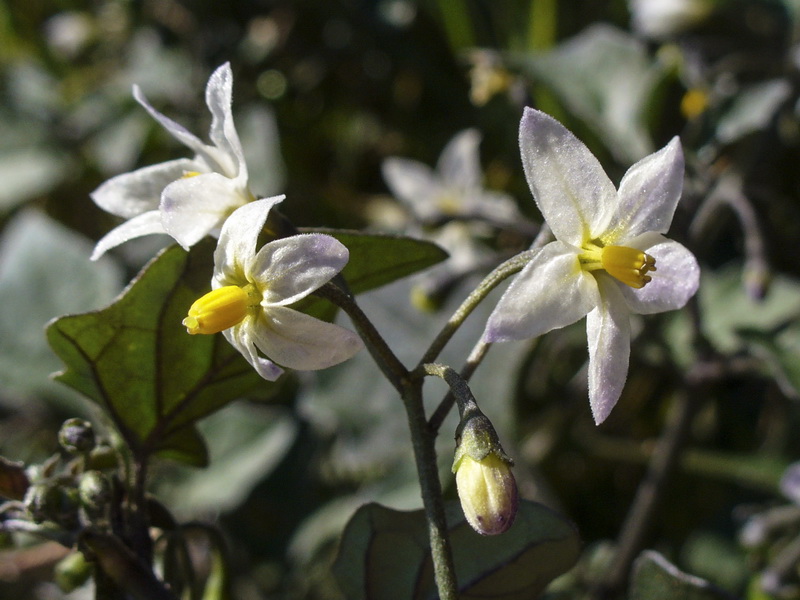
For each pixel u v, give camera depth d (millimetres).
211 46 168
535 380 133
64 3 178
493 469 67
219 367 81
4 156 163
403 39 164
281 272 68
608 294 71
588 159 69
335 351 68
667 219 71
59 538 77
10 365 104
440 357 118
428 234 123
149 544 79
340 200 161
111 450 82
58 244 108
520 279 69
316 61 168
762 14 133
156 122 162
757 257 107
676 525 132
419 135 164
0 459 79
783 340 106
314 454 130
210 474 116
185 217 73
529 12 149
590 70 125
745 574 122
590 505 136
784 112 124
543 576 80
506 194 143
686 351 114
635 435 142
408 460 117
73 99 171
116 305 77
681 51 126
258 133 147
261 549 126
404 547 80
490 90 124
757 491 130
